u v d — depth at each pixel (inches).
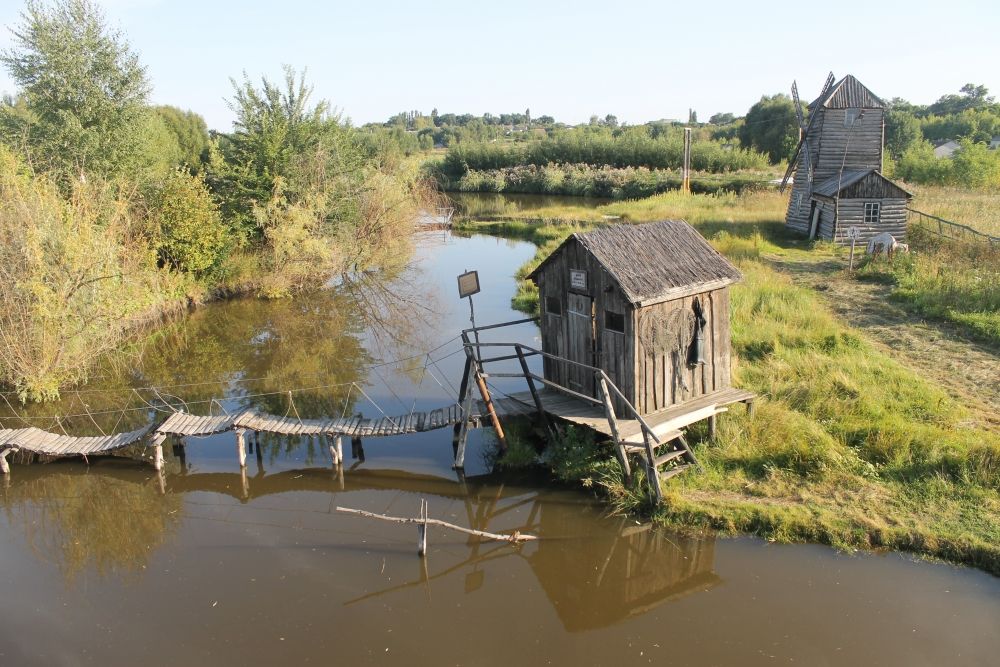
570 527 446.6
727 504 430.6
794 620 345.7
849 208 1203.2
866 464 448.8
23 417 673.6
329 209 1289.4
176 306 1068.5
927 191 1616.6
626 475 455.8
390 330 960.3
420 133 6141.7
